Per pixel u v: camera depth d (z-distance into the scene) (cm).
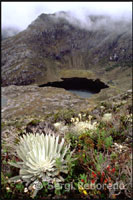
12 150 250
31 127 325
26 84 17788
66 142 264
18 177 194
